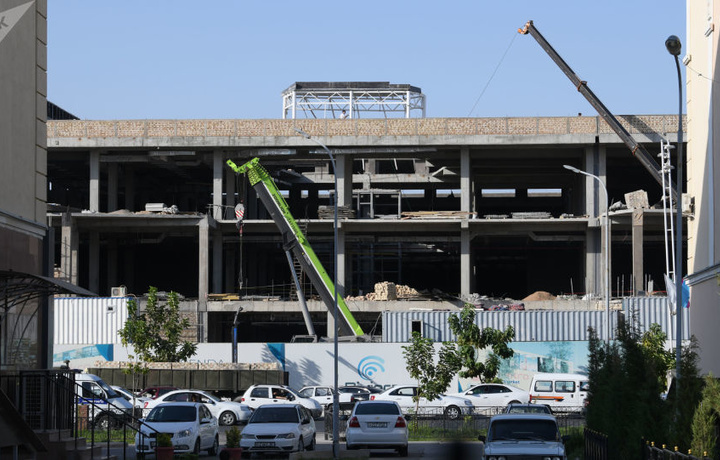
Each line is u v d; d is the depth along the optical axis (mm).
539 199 116188
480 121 87938
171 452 30375
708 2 39781
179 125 89062
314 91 108812
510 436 24562
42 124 31812
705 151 40375
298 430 34438
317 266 79812
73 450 27500
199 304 85250
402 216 90000
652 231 89062
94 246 91562
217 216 89688
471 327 58188
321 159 91750
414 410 52719
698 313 41312
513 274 116938
